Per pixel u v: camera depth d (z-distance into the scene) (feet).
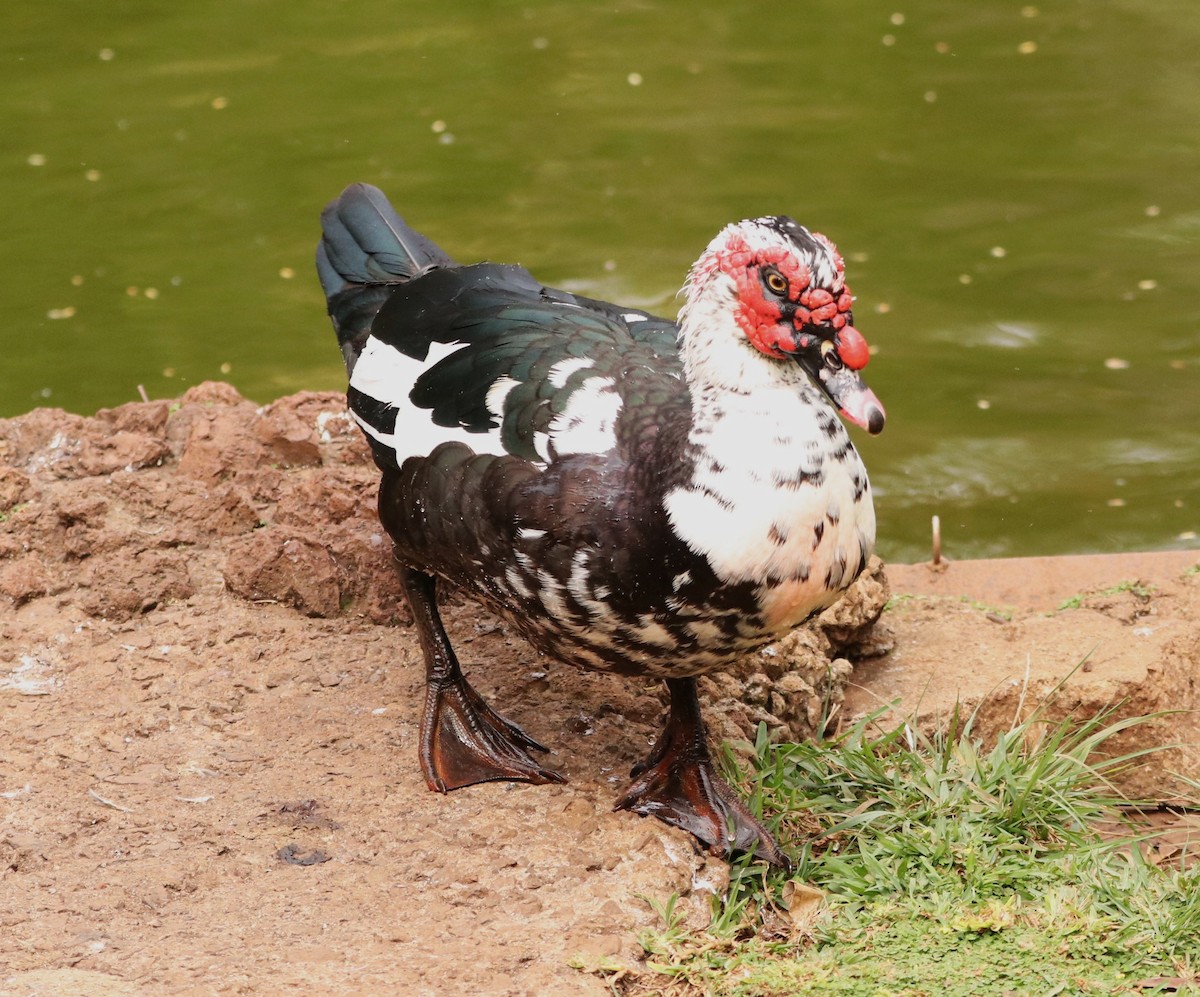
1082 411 34.30
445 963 16.74
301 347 38.24
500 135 47.78
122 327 38.83
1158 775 23.18
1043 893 18.44
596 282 39.04
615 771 20.67
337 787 20.02
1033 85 50.78
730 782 20.38
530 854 18.63
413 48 54.54
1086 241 41.37
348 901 17.88
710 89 50.96
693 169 45.55
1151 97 49.65
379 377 20.12
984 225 42.24
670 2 59.00
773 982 16.78
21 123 48.85
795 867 19.29
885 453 33.12
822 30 55.98
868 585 24.09
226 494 25.30
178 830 19.13
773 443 17.17
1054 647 24.36
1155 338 36.88
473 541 18.40
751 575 17.26
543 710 21.86
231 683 22.12
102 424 27.81
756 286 16.99
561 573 17.70
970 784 20.33
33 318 38.96
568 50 54.19
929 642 25.00
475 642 23.27
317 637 23.20
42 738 20.83
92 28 56.59
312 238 42.75
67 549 24.40
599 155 46.44
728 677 22.57
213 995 16.08
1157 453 32.83
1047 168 45.32
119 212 43.91
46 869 18.42
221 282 40.83
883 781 20.80
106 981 16.19
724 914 18.16
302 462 26.86
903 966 17.07
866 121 48.44
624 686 22.41
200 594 24.12
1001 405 34.60
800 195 43.88
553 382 18.34
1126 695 23.13
